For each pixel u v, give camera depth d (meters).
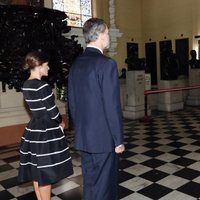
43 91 2.50
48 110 2.52
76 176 3.74
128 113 7.84
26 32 4.71
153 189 3.25
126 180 3.54
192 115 7.98
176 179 3.51
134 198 3.05
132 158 4.40
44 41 4.95
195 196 3.04
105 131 2.12
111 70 2.01
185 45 12.85
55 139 2.56
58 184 3.49
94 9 13.18
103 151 2.12
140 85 7.82
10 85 4.95
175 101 9.02
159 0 13.74
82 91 2.14
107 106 2.01
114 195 2.24
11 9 4.54
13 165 4.34
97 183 2.18
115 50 13.41
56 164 2.54
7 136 5.43
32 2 6.41
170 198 3.02
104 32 2.13
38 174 2.52
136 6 14.49
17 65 4.68
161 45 13.88
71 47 5.41
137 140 5.50
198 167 3.90
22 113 5.62
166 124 6.89
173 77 9.44
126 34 14.11
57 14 5.11
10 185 3.58
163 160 4.25
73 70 2.22
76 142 2.23
